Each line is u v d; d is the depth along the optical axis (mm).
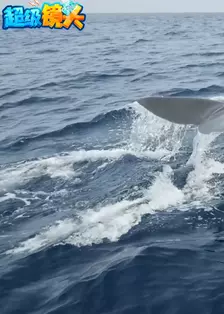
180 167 12016
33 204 10742
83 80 27266
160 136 14227
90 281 7824
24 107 21156
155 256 8375
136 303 7297
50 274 8148
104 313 7133
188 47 44344
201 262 8188
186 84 24484
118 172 12180
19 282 7977
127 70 30297
